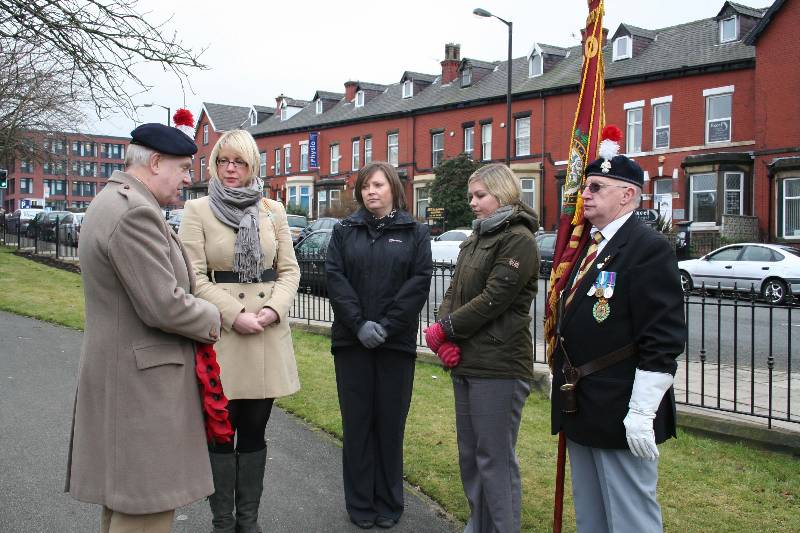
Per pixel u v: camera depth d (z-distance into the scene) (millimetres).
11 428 5414
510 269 3436
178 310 2637
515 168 33312
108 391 2629
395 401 4016
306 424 5738
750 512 3994
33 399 6215
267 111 53469
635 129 29750
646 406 2740
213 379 2836
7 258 19531
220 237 3723
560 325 3098
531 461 4805
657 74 28641
